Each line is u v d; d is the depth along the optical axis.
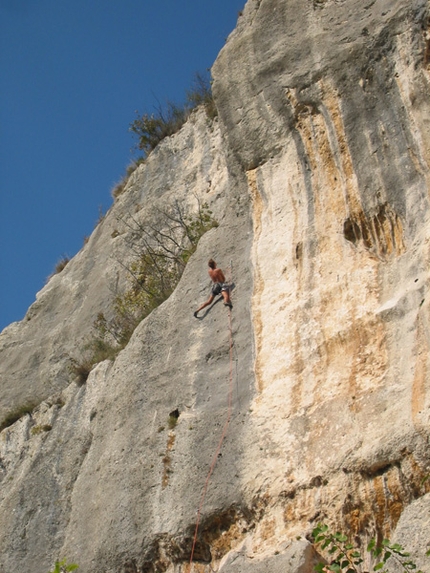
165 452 13.88
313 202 14.77
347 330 12.91
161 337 15.63
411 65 13.92
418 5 14.13
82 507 14.79
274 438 12.72
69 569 8.74
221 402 13.81
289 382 13.19
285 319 13.88
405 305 12.38
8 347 23.78
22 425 18.97
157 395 14.80
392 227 13.39
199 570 12.64
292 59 15.95
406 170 13.42
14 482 17.52
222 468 13.00
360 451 11.49
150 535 13.22
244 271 15.14
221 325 14.77
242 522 12.45
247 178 16.08
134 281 21.08
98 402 16.05
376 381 12.11
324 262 14.02
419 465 10.88
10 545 16.16
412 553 9.95
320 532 10.73
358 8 15.57
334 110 14.90
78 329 21.88
